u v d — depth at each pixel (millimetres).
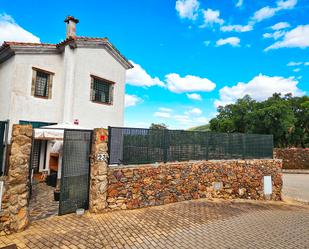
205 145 10367
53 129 7996
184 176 9102
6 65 11055
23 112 10500
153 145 8406
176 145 9242
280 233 6324
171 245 4930
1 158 4930
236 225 6668
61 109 11602
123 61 14812
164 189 8352
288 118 29984
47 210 6441
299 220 8031
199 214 7402
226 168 10758
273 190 12547
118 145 7324
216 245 5141
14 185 4867
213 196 10141
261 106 35250
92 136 6883
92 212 6473
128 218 6398
